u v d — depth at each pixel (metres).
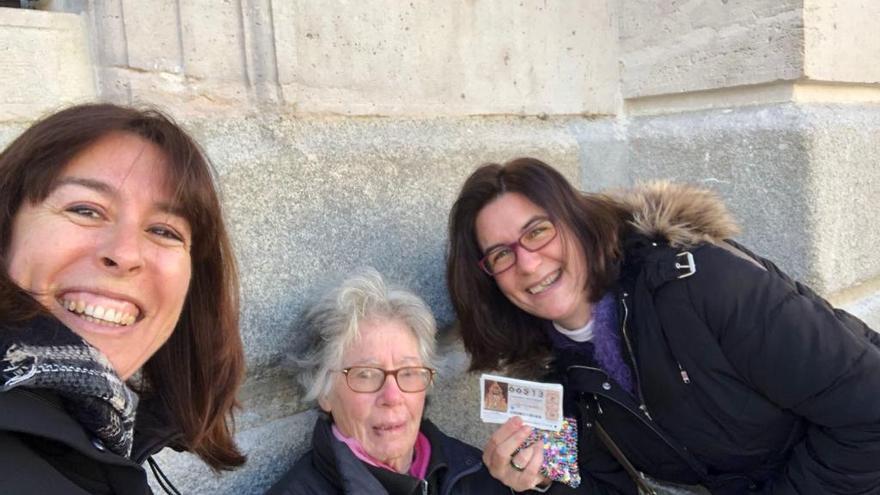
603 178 2.60
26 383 0.74
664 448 1.76
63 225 0.85
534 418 1.69
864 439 1.46
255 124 1.67
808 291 1.59
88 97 1.47
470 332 1.88
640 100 2.69
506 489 1.84
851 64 2.37
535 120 2.41
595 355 1.74
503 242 1.67
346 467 1.56
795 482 1.60
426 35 2.04
